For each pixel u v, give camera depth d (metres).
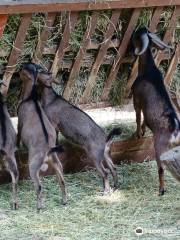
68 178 11.48
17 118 11.81
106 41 11.84
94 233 9.63
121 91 12.70
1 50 11.02
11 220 9.95
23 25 10.84
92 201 10.66
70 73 11.87
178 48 12.85
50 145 10.45
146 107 11.38
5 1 10.50
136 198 10.82
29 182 11.22
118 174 11.74
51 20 11.12
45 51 11.45
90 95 12.41
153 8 12.13
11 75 11.29
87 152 10.95
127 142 12.05
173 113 10.96
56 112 11.13
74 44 11.63
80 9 11.17
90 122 10.93
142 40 11.69
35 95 10.75
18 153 11.12
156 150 11.09
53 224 9.88
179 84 13.20
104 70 12.38
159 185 11.08
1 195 10.77
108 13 11.70
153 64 11.68
